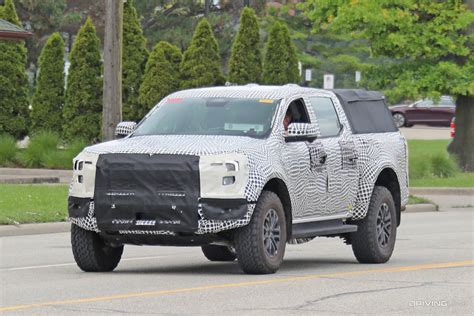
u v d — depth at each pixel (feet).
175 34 432.25
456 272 89.51
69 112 235.61
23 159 225.35
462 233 132.77
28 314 66.74
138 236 86.12
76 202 87.40
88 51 236.02
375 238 99.60
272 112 91.81
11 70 237.25
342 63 414.62
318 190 93.76
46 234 126.82
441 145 296.30
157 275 88.22
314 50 399.24
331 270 92.32
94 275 88.53
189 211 84.12
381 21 218.79
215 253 102.17
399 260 102.01
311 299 73.15
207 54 244.22
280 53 248.73
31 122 239.71
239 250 85.51
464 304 71.26
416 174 221.25
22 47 239.71
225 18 436.76
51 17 434.71
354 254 100.68
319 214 94.53
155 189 84.74
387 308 69.46
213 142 86.53
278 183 88.74
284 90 95.30
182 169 84.28
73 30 442.50
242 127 90.94
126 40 241.35
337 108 99.60
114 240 87.92
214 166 84.17
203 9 447.42
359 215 99.19
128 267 96.99
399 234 131.34
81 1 449.89
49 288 79.15
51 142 227.81
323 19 229.04
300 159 91.40
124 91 241.14
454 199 190.90
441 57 230.89
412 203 174.60
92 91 235.40
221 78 246.47
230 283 81.61
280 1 441.27
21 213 131.75
